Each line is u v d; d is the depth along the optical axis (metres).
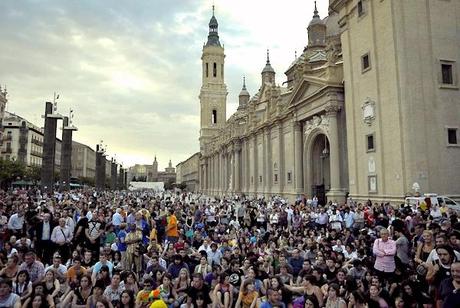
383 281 9.47
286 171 44.88
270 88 50.62
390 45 24.38
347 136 29.36
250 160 59.22
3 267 9.50
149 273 10.53
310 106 37.06
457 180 23.36
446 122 23.73
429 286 8.23
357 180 27.80
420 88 23.44
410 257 10.49
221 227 20.33
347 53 29.47
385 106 24.88
